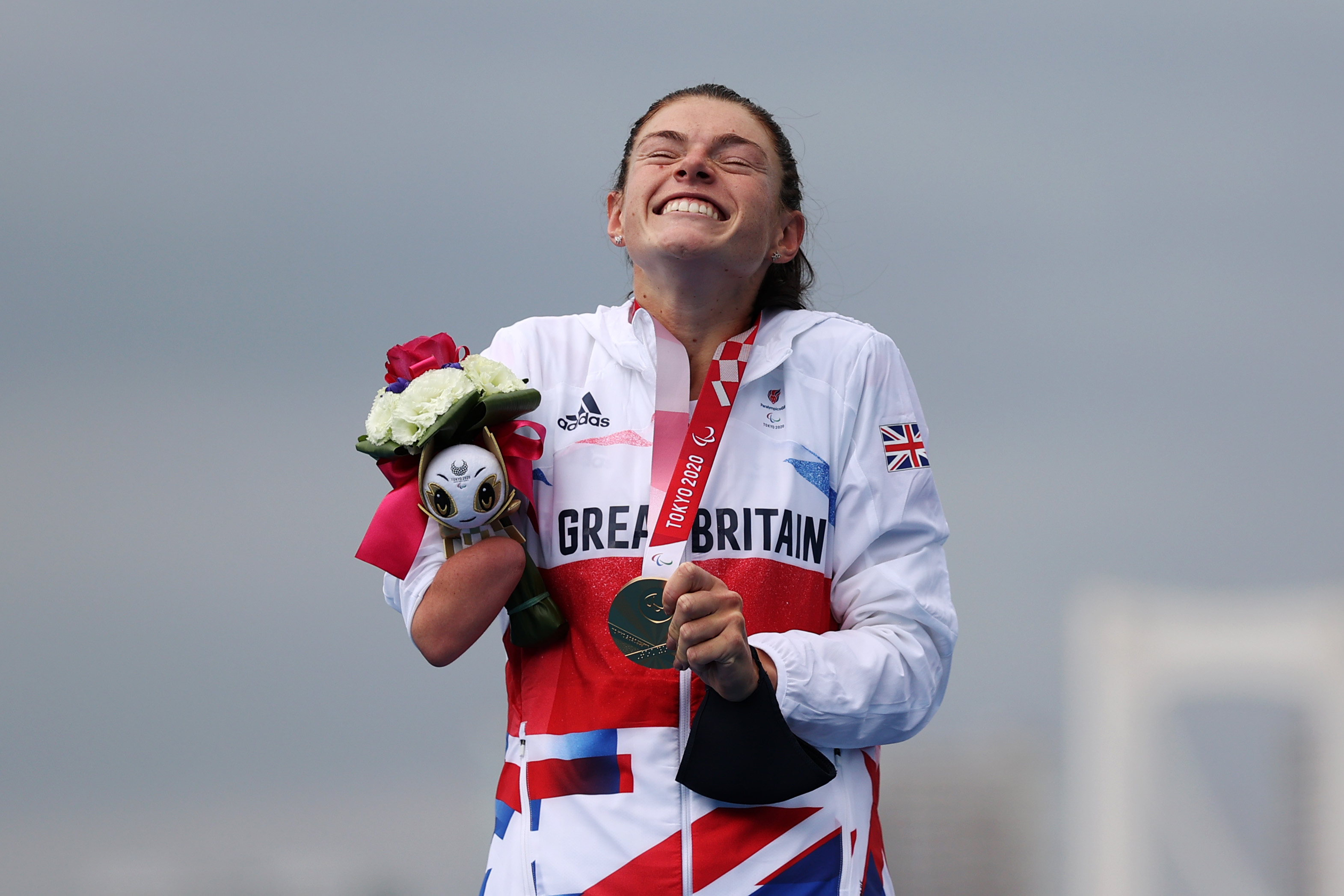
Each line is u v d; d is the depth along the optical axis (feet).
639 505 27.58
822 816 26.53
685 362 28.89
